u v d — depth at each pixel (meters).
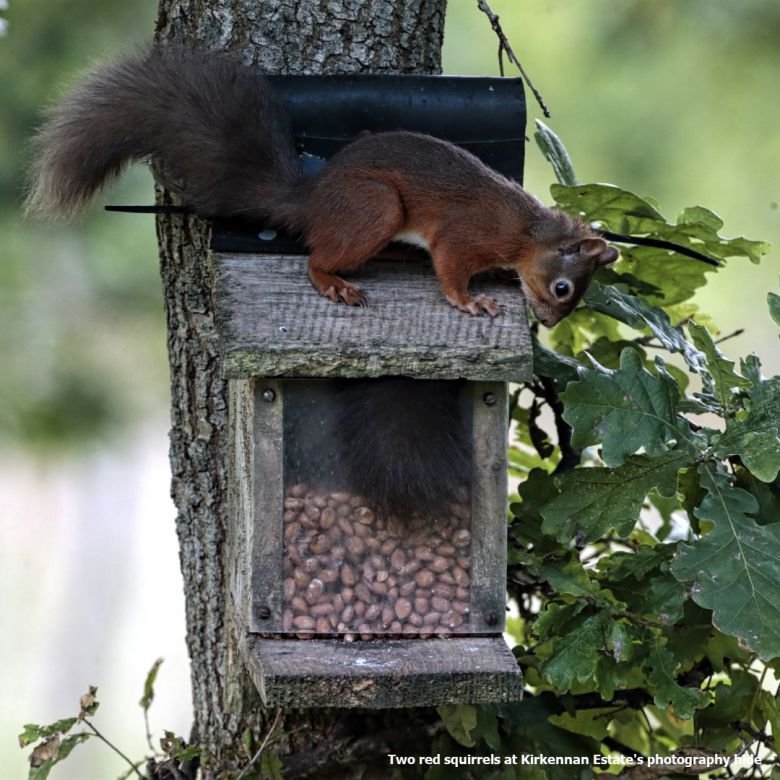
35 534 20.44
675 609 8.44
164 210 9.14
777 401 8.48
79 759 17.77
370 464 8.42
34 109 15.07
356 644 8.38
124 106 9.22
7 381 15.87
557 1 17.94
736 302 20.23
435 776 8.95
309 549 8.47
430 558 8.52
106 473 19.94
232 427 9.40
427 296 8.58
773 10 17.47
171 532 20.84
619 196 9.88
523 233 9.09
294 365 7.98
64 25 15.29
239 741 9.84
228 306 8.29
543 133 10.27
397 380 8.46
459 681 7.88
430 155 8.91
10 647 19.52
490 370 8.09
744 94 17.64
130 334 16.23
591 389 8.38
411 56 9.76
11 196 15.29
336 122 9.30
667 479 8.47
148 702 9.50
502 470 8.50
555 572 8.72
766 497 8.73
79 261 15.95
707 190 17.98
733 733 9.03
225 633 9.91
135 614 20.47
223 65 9.32
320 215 8.64
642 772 8.95
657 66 17.75
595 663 8.34
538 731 9.20
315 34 9.59
